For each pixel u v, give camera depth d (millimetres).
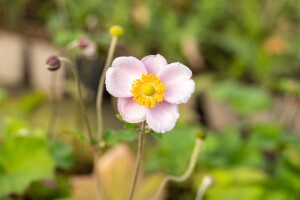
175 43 1252
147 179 708
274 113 1092
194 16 1321
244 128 884
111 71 446
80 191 681
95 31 793
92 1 1175
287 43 1283
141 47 1242
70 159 663
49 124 880
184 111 955
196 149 551
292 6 1344
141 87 444
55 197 647
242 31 1334
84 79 1034
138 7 1286
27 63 1253
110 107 1074
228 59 1297
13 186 592
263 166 828
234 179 705
